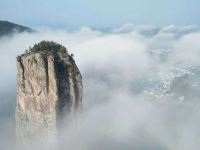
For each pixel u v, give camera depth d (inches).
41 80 5211.6
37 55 5206.7
